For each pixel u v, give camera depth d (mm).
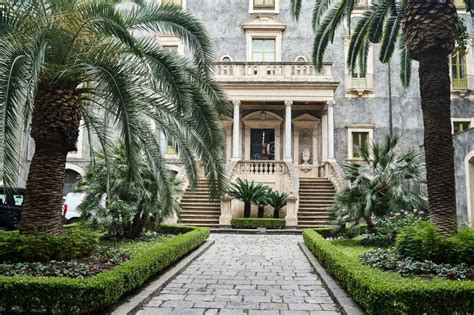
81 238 7555
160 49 8039
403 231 7438
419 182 11188
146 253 7555
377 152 11523
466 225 12320
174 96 7957
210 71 8703
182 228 14648
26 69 5941
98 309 5191
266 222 17312
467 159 14703
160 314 5465
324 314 5520
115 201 10930
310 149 22734
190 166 9352
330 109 20516
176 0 23672
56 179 7562
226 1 23672
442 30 7430
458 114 22156
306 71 20953
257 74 20969
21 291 4969
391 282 5047
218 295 6512
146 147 9648
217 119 8469
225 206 17859
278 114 22594
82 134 22094
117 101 6953
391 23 12789
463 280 5531
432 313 4617
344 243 11086
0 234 7027
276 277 7980
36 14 7691
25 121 5449
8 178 5273
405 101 22391
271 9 23484
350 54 12914
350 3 9781
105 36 7688
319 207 18672
